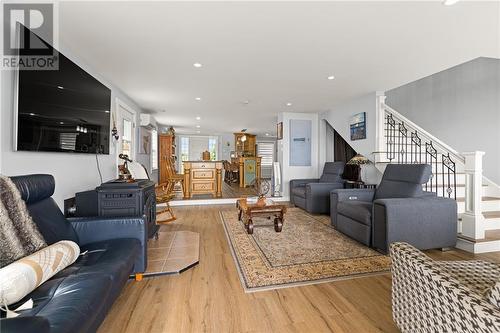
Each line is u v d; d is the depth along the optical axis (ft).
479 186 8.37
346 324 4.69
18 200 4.31
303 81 11.69
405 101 17.46
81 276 3.85
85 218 6.12
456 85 13.82
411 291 3.74
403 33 7.29
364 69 10.19
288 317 4.90
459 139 13.64
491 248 8.25
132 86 12.51
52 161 7.39
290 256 7.96
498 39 7.66
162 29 7.08
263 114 20.06
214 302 5.41
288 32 7.24
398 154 13.75
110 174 11.87
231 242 9.37
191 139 34.94
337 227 10.74
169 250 8.50
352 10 6.15
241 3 5.87
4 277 3.13
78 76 8.36
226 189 23.66
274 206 10.47
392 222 7.73
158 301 5.44
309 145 19.66
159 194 12.41
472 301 2.66
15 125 5.81
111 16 6.40
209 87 12.66
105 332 4.43
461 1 5.80
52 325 2.69
